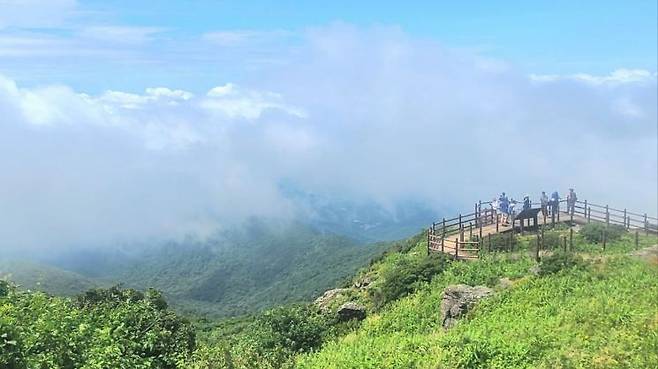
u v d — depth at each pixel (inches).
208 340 1355.8
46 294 739.4
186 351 815.7
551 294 1019.9
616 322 780.6
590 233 1508.4
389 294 1369.3
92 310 804.0
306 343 1096.8
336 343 1057.5
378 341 969.5
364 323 1232.8
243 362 798.5
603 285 1005.8
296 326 1115.9
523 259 1312.7
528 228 1689.2
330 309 1498.5
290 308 1210.0
